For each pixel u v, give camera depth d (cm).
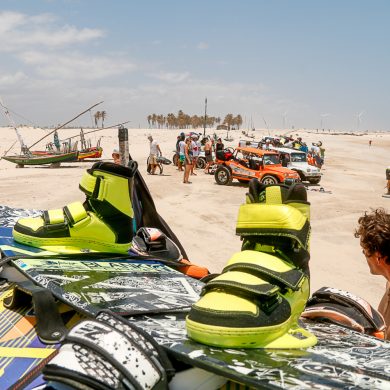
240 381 144
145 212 395
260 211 195
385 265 289
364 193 1906
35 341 212
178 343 168
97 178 302
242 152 2114
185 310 217
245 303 170
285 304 179
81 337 150
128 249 325
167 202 1477
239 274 179
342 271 828
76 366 142
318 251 962
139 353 152
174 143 6062
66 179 1991
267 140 3769
